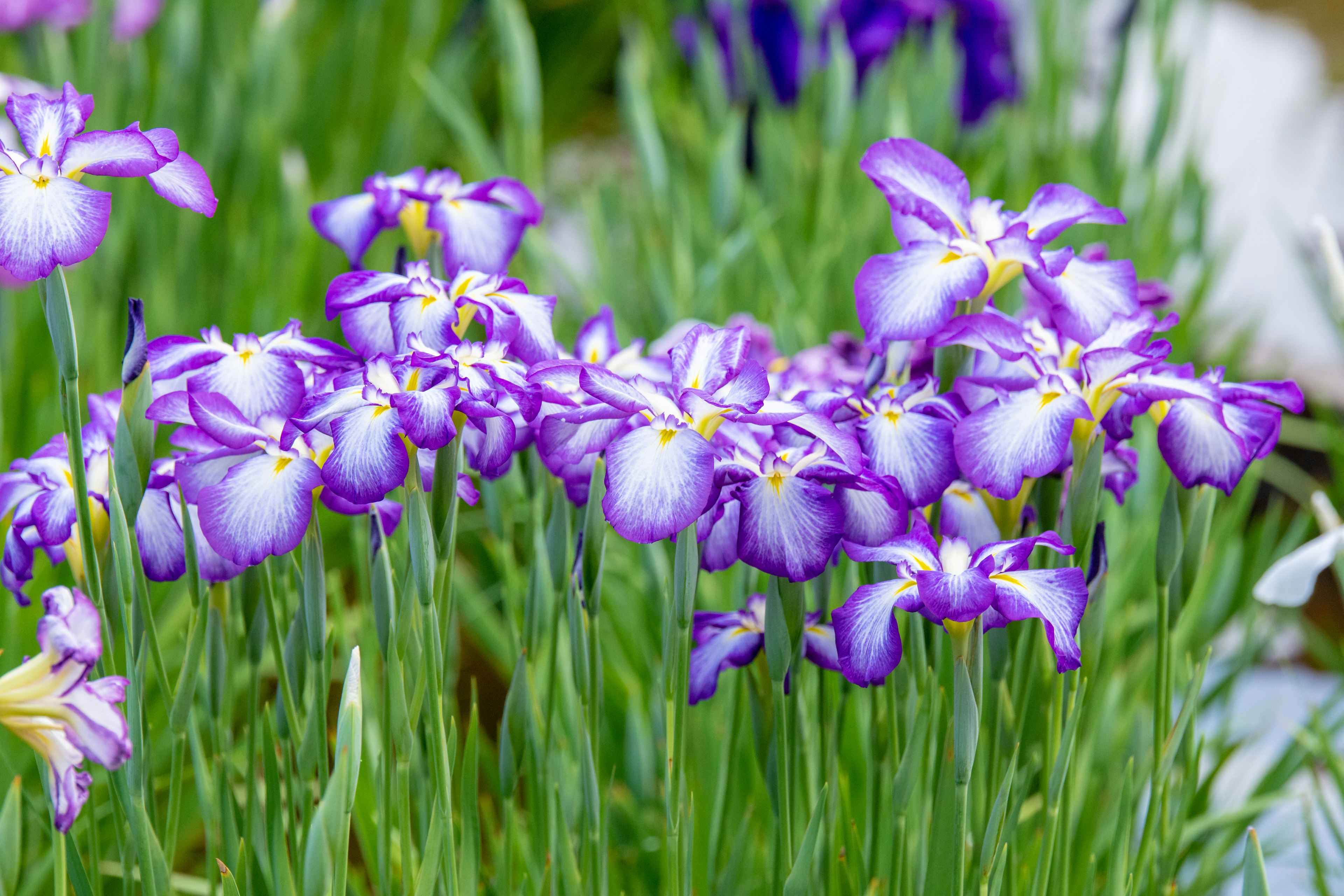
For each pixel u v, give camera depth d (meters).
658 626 3.51
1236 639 4.64
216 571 2.79
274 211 4.97
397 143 6.28
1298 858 3.62
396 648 2.75
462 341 2.78
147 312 4.56
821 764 2.90
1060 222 2.82
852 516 2.75
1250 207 7.96
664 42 7.88
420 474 2.77
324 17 7.93
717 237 4.75
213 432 2.71
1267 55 11.46
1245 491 4.08
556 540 2.83
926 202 2.80
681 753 2.76
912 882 2.88
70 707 2.64
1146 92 6.55
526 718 2.85
